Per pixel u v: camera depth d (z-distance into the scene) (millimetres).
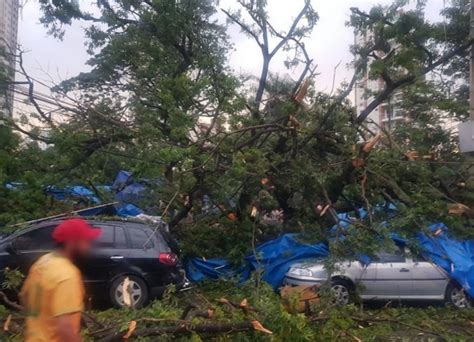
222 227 12328
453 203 10898
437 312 9773
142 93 14555
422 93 14031
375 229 9766
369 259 10281
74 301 3527
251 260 11438
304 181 10930
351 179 10852
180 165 10867
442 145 14391
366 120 12414
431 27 12961
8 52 12719
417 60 13406
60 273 3523
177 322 6074
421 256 10555
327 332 6699
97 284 9906
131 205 13008
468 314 9547
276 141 11586
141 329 5945
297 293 6816
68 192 12664
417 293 10641
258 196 11055
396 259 10695
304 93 10984
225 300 6531
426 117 14242
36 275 3609
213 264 11742
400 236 10250
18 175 12078
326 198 10453
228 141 11242
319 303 7348
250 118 11672
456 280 10656
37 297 3533
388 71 13477
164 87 12352
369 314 8000
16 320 6074
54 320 3479
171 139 11570
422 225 10125
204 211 12445
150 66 14977
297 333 6109
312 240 10859
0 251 9789
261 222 12312
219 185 11195
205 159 10688
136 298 10062
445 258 10688
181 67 15109
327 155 11625
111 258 10023
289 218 12195
